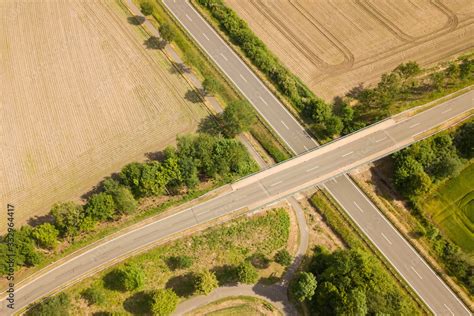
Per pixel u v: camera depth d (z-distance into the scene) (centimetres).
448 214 9288
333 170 9538
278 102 10438
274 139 9925
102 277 8312
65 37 11500
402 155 9456
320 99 10312
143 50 11300
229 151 9138
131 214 8994
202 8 12069
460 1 12162
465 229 9112
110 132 9962
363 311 7538
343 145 9850
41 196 9138
